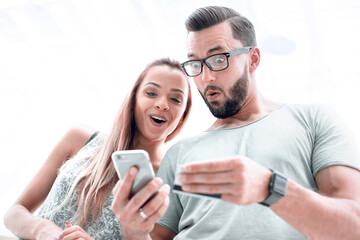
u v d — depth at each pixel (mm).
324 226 869
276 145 1232
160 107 1619
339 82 2137
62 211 1501
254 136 1297
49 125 2639
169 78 1673
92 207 1487
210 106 1451
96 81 2584
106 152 1629
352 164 1072
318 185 1140
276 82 2223
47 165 1774
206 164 759
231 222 1153
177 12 2357
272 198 824
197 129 2258
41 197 1736
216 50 1392
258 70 2229
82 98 2605
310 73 2168
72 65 2598
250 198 775
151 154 1810
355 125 2084
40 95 2672
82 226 1454
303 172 1173
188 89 1844
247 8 2186
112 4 2406
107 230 1426
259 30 2182
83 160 1669
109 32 2494
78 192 1542
